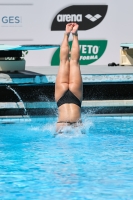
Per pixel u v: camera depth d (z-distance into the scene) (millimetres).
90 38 37469
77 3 37281
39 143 22281
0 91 29250
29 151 20859
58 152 20672
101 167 18438
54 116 28672
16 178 17109
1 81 27969
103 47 37625
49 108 28828
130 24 37625
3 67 30656
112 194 15383
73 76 23609
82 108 28969
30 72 30234
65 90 23500
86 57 37594
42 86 29406
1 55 30906
